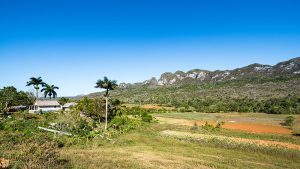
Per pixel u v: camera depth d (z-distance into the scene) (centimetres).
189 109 11081
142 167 2597
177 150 3612
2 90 9594
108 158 2955
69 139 3988
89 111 6962
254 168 2748
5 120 5812
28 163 2139
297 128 5528
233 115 9212
